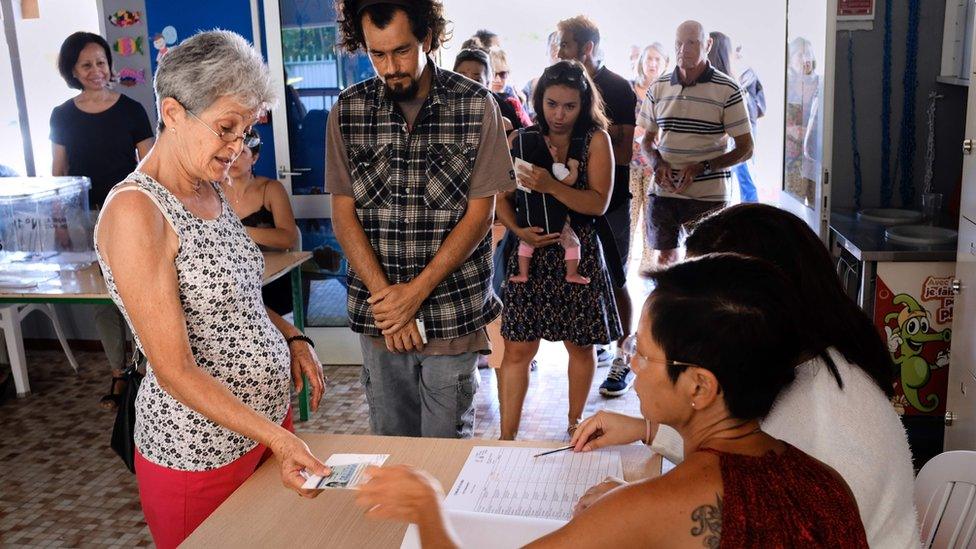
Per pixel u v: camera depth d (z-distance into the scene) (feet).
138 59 15.62
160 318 5.32
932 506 5.66
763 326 3.52
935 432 11.12
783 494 3.44
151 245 5.29
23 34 16.35
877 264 10.81
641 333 3.76
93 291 10.78
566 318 10.93
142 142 14.51
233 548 5.00
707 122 14.42
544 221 10.68
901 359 10.98
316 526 5.22
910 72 13.08
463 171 7.79
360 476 5.33
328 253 15.38
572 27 13.66
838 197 13.71
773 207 5.14
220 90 5.30
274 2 14.46
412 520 4.09
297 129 15.07
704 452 3.64
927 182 13.29
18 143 16.65
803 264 4.92
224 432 5.84
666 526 3.44
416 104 7.79
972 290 8.96
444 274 7.79
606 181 10.82
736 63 23.59
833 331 4.76
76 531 10.27
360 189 7.94
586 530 3.48
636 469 5.73
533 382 14.60
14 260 12.08
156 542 6.17
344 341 15.53
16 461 12.21
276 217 12.72
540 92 10.62
